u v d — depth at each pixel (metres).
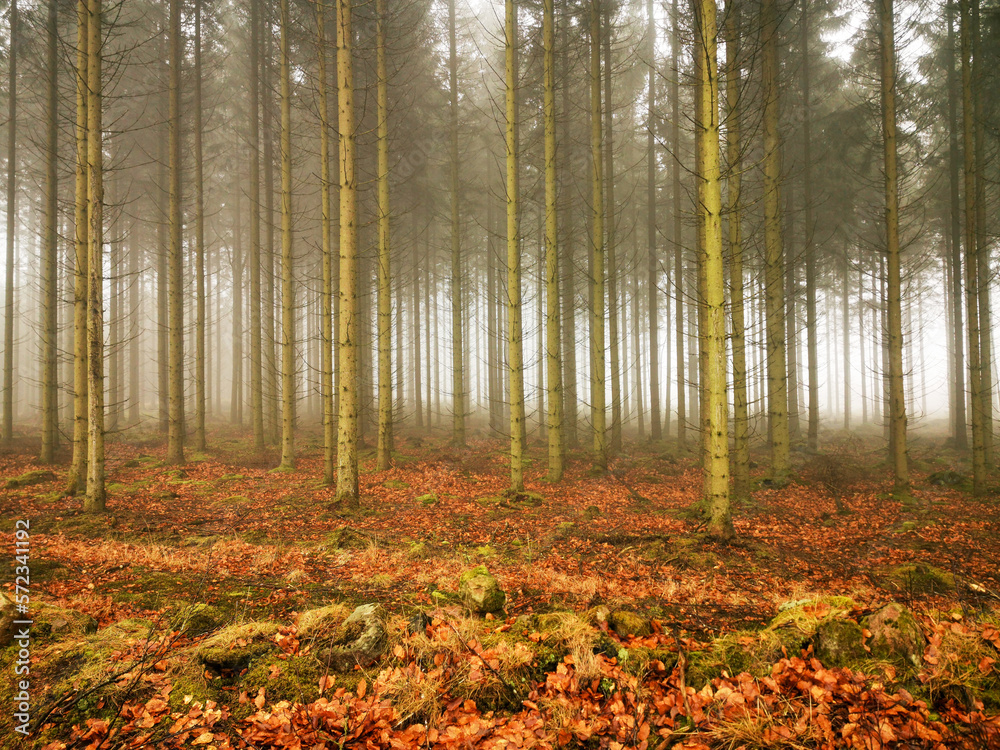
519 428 12.23
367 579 6.84
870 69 16.27
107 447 19.38
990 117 14.96
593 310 15.44
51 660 3.97
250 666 4.00
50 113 16.75
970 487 12.18
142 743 3.18
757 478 13.89
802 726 3.17
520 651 3.96
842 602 4.66
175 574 6.91
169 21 19.05
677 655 4.05
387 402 15.98
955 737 3.04
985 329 17.59
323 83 14.05
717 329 8.48
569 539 9.01
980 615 4.61
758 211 18.47
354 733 3.24
